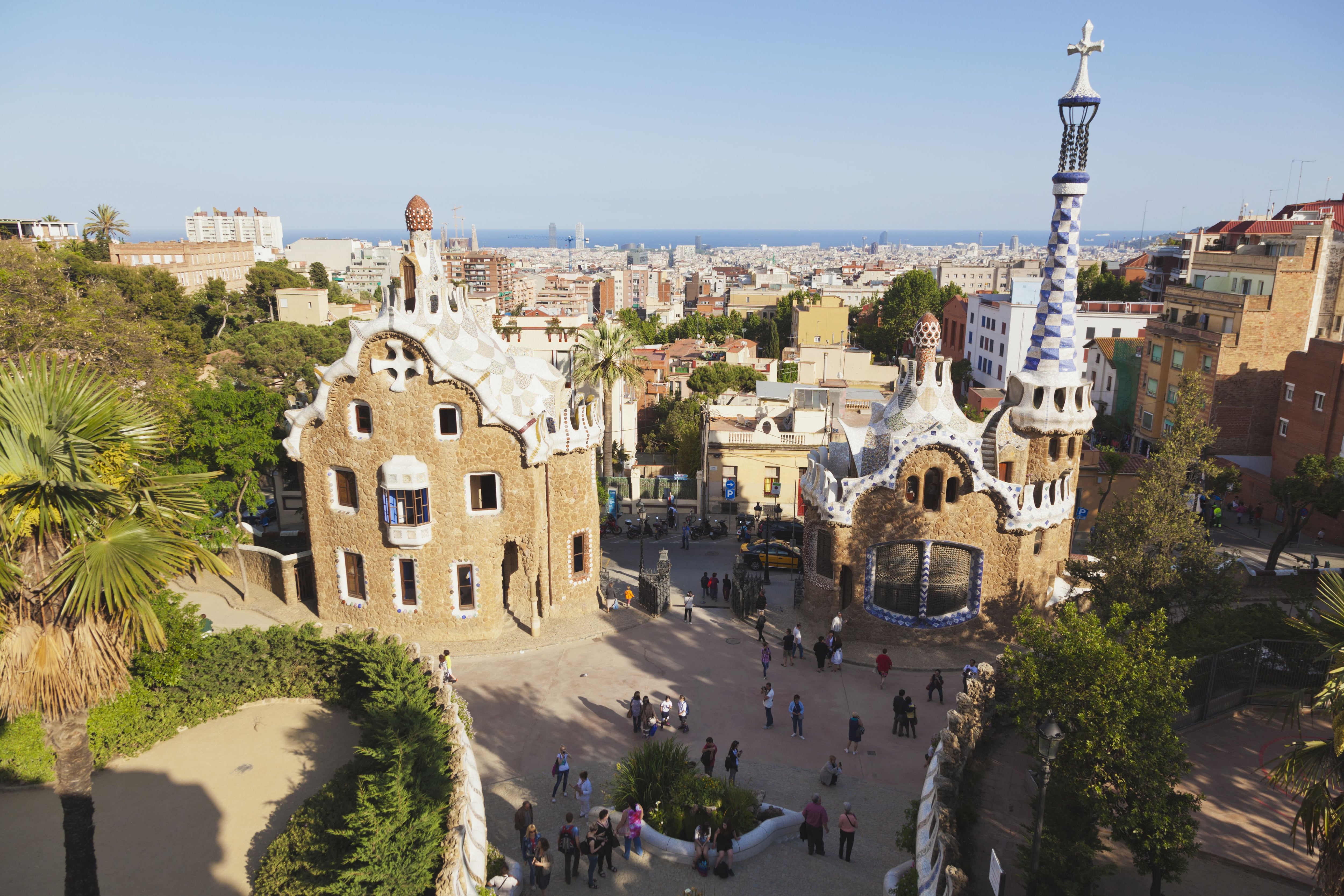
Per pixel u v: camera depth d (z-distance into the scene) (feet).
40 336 140.36
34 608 52.08
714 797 86.43
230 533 144.25
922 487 123.95
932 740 93.81
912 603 128.77
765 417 197.57
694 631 134.92
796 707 103.09
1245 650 94.12
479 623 127.65
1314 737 87.92
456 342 118.73
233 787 89.61
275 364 282.77
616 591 152.15
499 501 124.67
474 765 85.92
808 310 460.55
